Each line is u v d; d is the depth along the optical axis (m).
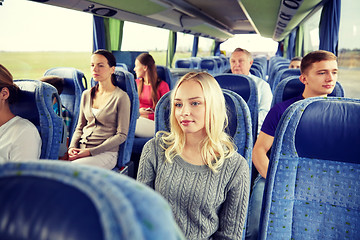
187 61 9.28
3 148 1.25
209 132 0.89
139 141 2.68
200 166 0.93
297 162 0.94
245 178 0.95
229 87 2.02
